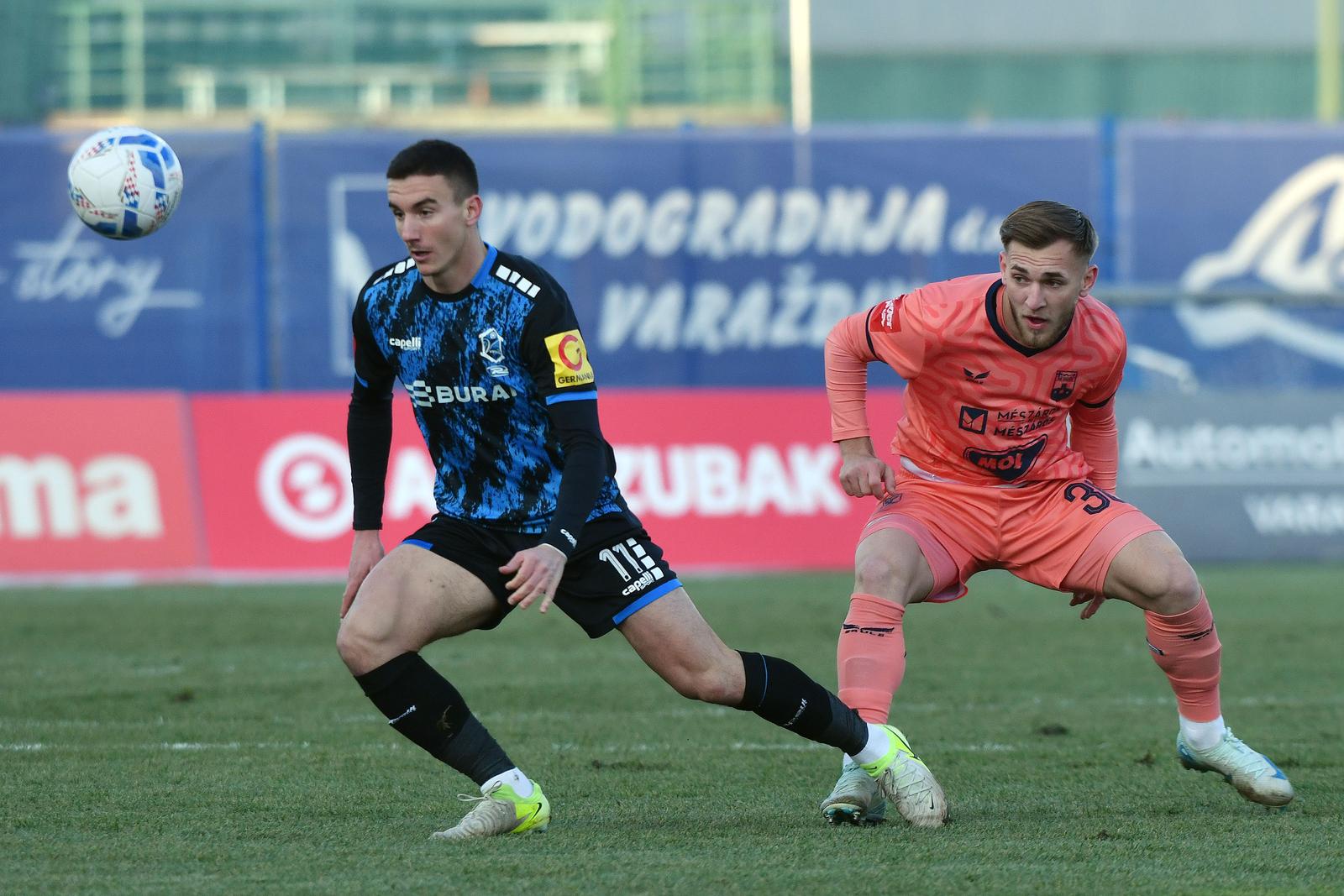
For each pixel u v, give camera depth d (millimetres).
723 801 16672
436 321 14117
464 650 30625
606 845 14203
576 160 48812
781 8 81500
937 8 87875
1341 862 13641
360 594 14422
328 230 47875
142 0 75375
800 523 44281
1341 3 87312
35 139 47031
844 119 87500
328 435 43125
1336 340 49250
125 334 47438
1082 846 14242
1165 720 22797
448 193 13680
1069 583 16016
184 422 43000
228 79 76562
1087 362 15547
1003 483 16156
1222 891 12555
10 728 21641
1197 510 45656
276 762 18906
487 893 12266
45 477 42406
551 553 13398
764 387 49469
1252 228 50219
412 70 77625
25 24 73688
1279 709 23797
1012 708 23938
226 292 47719
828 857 13656
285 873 12977
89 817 15555
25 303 47188
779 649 30266
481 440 14367
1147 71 89312
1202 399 46000
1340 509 46000
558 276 48906
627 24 77938
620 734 21375
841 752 19844
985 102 88688
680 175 49125
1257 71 89438
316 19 77250
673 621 14336
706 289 49250
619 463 43750
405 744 20266
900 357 15789
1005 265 14758
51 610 36062
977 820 15547
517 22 78750
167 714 22953
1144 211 50000
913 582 15914
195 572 42594
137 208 16672
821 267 49500
